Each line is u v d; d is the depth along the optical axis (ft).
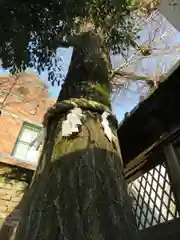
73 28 11.30
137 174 10.85
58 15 10.78
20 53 11.15
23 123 28.12
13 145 25.70
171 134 8.81
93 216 3.79
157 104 9.42
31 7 10.39
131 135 11.73
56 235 3.46
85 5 10.51
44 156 5.75
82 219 3.71
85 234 3.47
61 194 4.17
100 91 7.86
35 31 11.31
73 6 10.39
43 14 10.79
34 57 12.02
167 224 7.61
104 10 11.34
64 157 4.95
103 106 6.79
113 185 4.59
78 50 10.43
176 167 7.98
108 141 5.79
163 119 9.56
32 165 21.68
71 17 10.75
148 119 10.30
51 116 6.59
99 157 5.10
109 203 4.15
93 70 8.88
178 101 8.87
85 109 6.41
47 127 6.63
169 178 8.29
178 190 7.50
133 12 16.15
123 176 5.14
